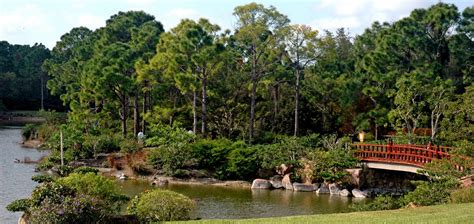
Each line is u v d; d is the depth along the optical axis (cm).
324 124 5381
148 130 5909
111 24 8038
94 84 5509
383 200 2664
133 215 1966
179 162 4347
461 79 5044
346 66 6531
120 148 4978
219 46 4825
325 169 3978
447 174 2747
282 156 4212
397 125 4331
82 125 5544
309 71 5734
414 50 5081
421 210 2008
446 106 4144
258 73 5234
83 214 1777
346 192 3778
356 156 4084
